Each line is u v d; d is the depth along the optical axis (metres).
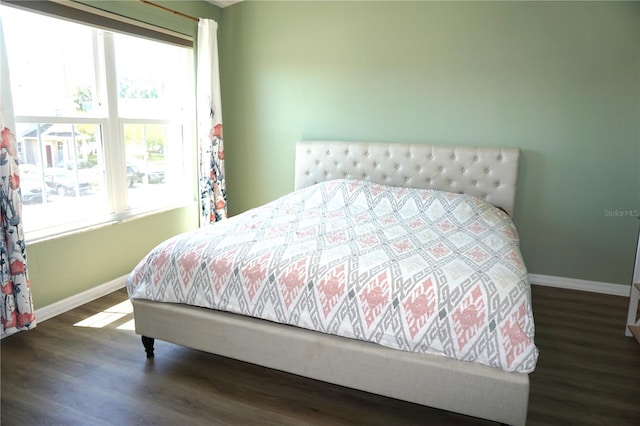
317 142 3.83
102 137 3.07
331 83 3.81
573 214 3.30
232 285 2.02
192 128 3.91
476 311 1.65
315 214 2.99
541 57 3.19
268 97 4.06
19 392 1.98
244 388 2.06
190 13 3.70
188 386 2.06
